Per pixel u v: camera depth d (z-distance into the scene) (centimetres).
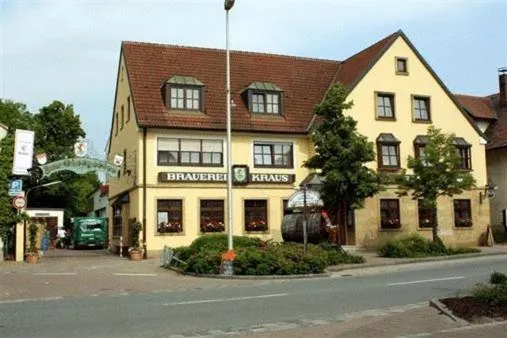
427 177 2900
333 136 2544
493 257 2719
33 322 1115
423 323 1048
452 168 2909
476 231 3569
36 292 1609
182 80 3152
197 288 1697
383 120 3378
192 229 3034
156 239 2972
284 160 3291
